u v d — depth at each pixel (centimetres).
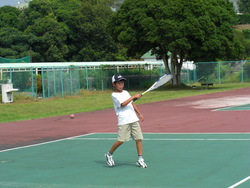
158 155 1059
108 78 4403
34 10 7769
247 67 5331
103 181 812
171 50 4238
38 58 6906
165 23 4103
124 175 855
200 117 1925
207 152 1078
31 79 3494
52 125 1858
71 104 3042
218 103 2653
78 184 795
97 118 2069
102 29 7369
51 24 7212
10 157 1127
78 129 1686
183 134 1428
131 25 4397
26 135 1568
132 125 923
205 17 4153
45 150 1220
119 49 7900
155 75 5081
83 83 4091
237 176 811
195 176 822
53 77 3516
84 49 7269
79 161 1027
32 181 834
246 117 1845
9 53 6619
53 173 902
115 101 910
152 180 803
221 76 5244
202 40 4178
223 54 4397
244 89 4038
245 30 8450
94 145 1273
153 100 3086
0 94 3209
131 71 4800
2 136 1561
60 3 8294
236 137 1319
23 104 3036
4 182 834
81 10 7488
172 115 2061
